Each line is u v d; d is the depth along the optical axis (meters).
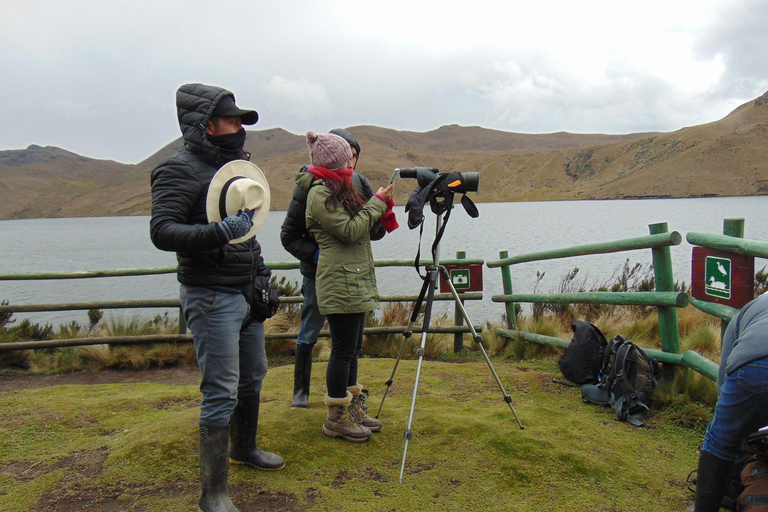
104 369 5.77
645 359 3.81
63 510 2.53
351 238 2.84
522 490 2.70
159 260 30.64
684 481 2.81
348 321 3.05
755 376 1.94
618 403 3.71
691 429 3.43
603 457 3.04
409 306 7.82
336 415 3.21
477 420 3.50
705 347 5.45
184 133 2.44
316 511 2.52
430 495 2.66
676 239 3.72
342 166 2.87
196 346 2.49
